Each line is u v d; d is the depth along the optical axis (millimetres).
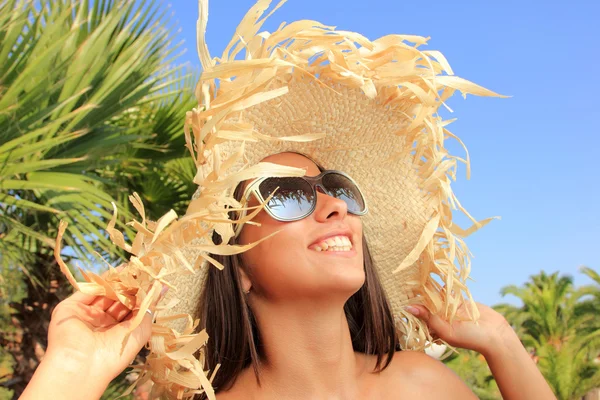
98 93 4004
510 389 1592
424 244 1555
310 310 1428
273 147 1592
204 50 1217
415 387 1540
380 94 1525
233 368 1519
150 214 5918
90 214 4246
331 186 1526
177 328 1490
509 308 17531
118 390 5164
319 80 1410
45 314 5316
